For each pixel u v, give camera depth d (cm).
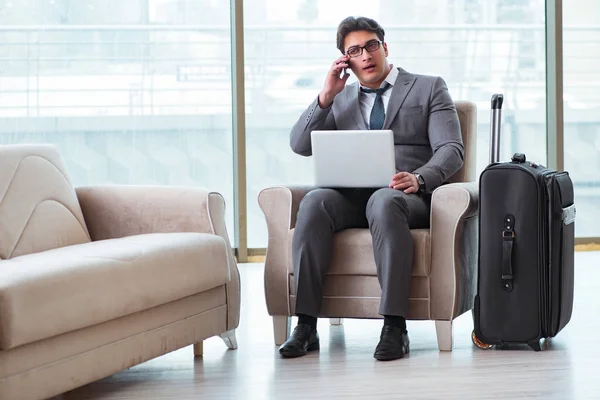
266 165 589
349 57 358
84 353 255
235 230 586
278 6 582
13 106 571
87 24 574
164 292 283
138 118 582
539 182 315
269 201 339
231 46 583
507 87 593
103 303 257
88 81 577
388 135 329
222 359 321
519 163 327
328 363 309
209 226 322
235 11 570
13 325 226
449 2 586
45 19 570
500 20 589
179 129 585
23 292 230
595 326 361
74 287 247
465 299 332
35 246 306
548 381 277
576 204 600
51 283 240
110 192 336
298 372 297
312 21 584
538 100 596
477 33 589
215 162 589
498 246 319
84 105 577
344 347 335
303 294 323
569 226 330
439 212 320
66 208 325
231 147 589
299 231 324
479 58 590
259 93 586
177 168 586
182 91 584
